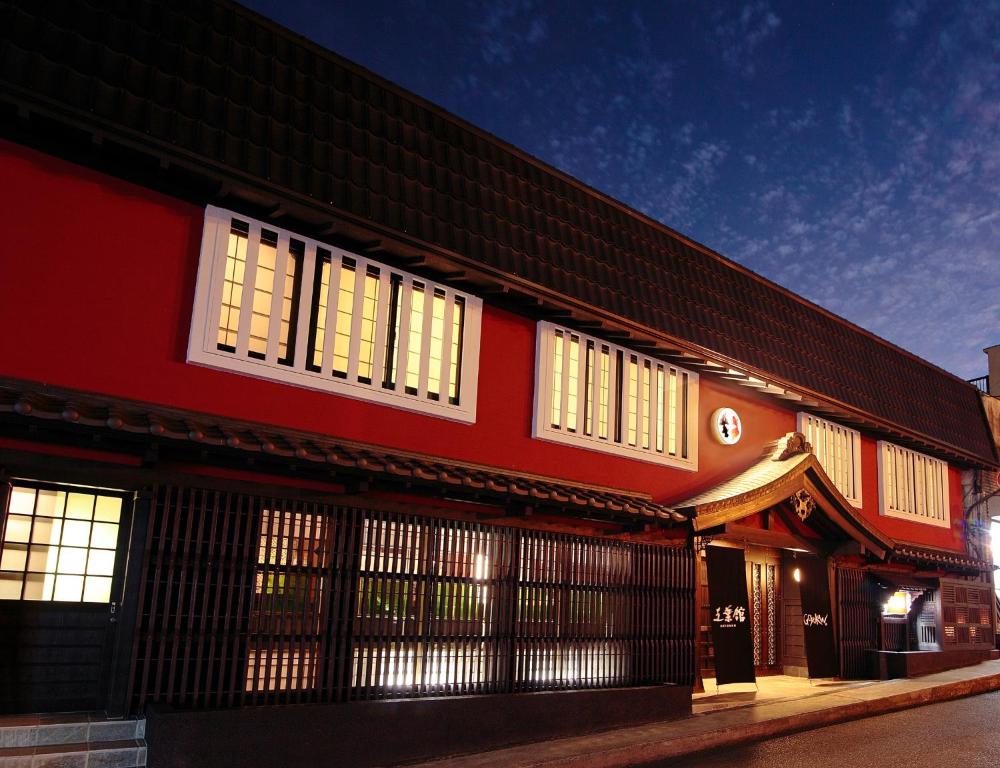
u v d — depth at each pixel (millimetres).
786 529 14555
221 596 7500
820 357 15484
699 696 12367
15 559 7238
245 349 8234
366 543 8516
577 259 11164
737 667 12547
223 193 8023
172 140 7457
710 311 13164
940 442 18156
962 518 19953
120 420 6711
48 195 7391
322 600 8109
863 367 16844
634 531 11320
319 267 8961
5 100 6730
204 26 8523
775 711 11656
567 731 9805
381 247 9078
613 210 12469
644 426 12258
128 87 7465
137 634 7047
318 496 8281
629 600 11078
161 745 6777
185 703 7223
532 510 9938
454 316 10148
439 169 9945
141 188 7934
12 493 7297
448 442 9875
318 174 8531
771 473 13133
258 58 8836
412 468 8570
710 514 11781
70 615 7422
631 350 12227
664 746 9562
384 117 9719
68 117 6996
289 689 7719
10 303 7074
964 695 15398
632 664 10953
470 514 9508
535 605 9984
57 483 7387
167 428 7020
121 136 7250
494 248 10000
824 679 14977
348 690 8117
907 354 18953
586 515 10672
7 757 6355
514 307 10773
